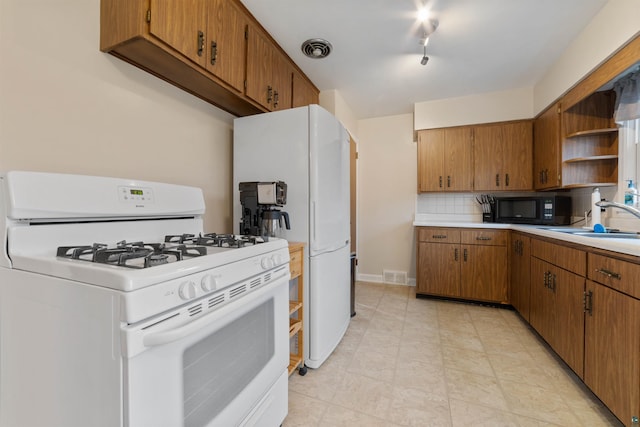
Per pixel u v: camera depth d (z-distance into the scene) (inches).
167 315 27.8
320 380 65.0
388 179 149.9
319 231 67.9
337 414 54.2
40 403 30.0
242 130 73.8
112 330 24.8
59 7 43.4
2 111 38.0
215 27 57.8
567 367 70.1
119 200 43.6
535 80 109.2
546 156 106.0
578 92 84.5
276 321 47.9
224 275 34.8
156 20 45.4
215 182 74.7
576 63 81.9
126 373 24.5
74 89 45.3
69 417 27.9
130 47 47.5
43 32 41.8
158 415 27.2
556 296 72.4
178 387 29.5
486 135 122.9
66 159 44.6
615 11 65.7
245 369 40.5
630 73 67.4
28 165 40.5
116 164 51.4
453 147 127.5
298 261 65.7
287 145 69.1
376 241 152.1
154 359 26.8
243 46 67.1
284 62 86.6
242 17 66.6
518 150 118.6
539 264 83.7
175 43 48.6
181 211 54.6
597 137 92.4
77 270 27.2
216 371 35.1
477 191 125.6
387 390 61.4
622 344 48.6
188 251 37.3
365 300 121.6
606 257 53.1
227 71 61.6
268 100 77.5
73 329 27.4
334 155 76.5
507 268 110.2
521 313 98.8
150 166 57.7
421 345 81.7
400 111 142.4
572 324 64.5
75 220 38.5
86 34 46.5
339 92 118.4
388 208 150.0
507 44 84.7
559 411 54.9
